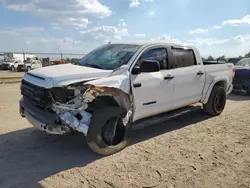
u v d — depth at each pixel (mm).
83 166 3832
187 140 4922
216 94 6480
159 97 4949
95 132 4012
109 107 4203
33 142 4754
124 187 3258
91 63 4848
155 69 4535
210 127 5742
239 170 3717
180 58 5492
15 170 3678
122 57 4695
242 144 4719
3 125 5738
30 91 4164
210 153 4309
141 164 3896
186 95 5602
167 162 3965
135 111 4570
